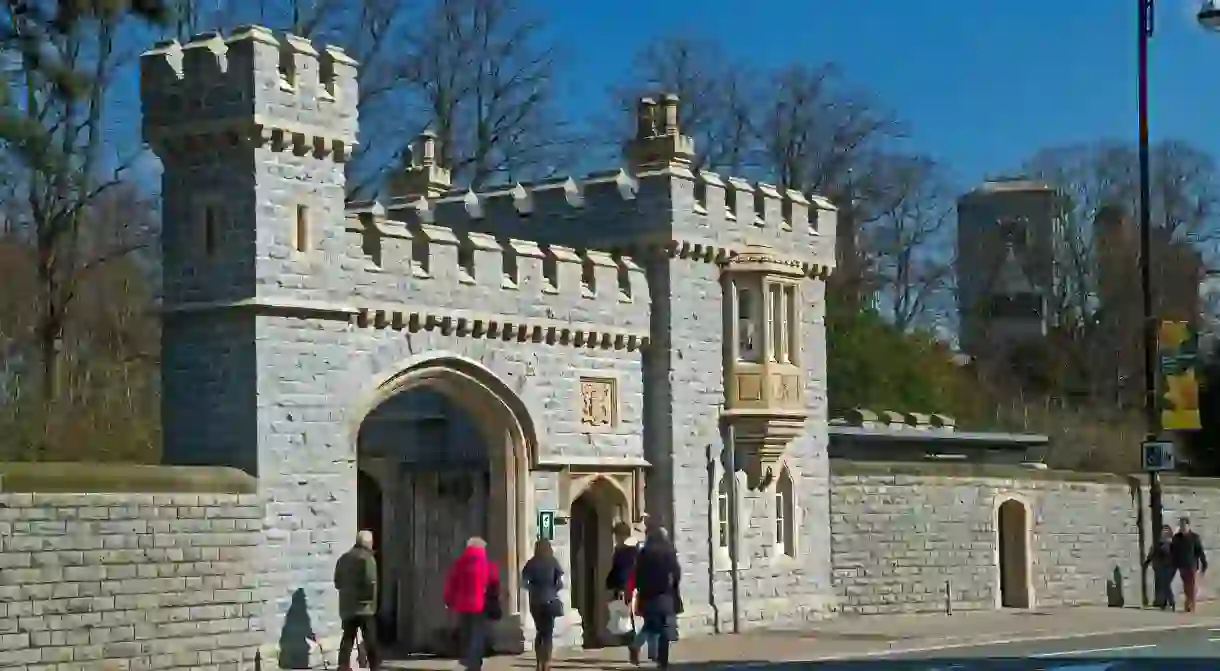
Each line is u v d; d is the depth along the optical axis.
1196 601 43.56
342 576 23.69
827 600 33.94
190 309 24.38
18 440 33.16
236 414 24.03
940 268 58.50
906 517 36.53
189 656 22.89
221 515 23.41
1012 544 39.56
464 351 27.09
